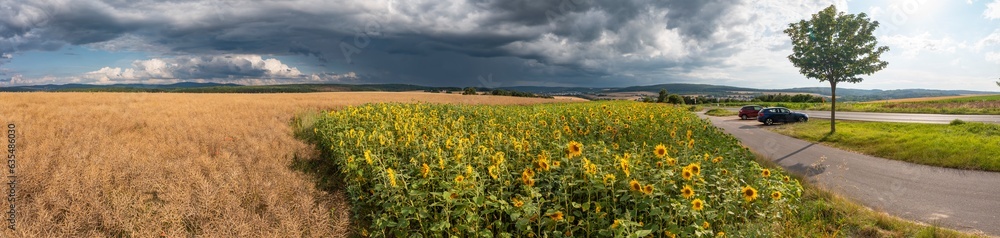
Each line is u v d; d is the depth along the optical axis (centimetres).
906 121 2542
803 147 1602
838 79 1941
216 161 849
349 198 694
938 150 1245
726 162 742
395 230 528
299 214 578
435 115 1540
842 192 869
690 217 496
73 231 502
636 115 1507
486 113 1683
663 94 8719
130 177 695
